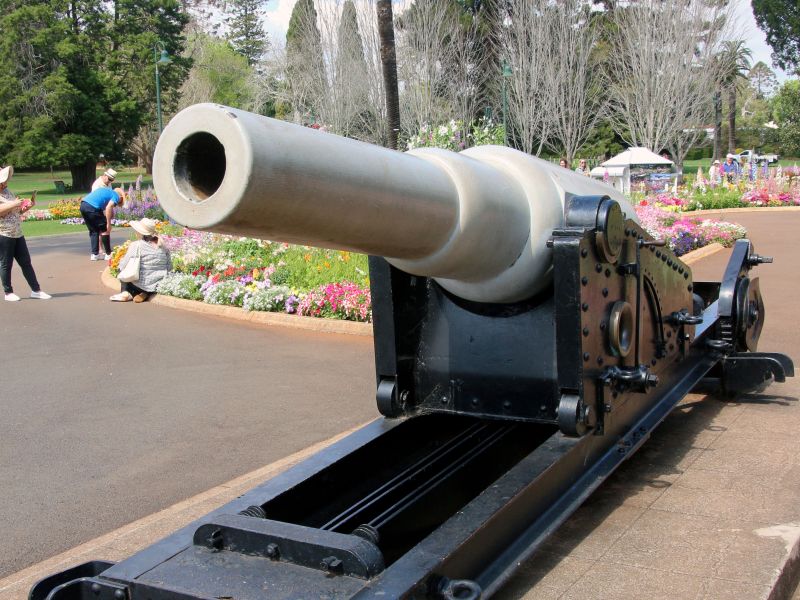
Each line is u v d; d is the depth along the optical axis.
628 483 3.77
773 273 11.30
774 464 3.95
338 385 6.46
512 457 3.62
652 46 35.78
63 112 46.56
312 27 33.97
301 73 33.47
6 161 47.47
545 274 3.31
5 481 4.59
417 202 2.57
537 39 33.34
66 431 5.49
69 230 24.30
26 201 11.12
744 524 3.28
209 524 2.48
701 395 5.24
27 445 5.22
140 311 10.15
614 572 2.91
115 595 2.32
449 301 3.62
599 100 39.56
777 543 3.09
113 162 52.25
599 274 3.31
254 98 47.53
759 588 2.75
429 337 3.69
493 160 3.28
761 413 4.81
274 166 2.01
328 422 5.50
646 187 28.75
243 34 77.69
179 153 2.03
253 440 5.18
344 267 10.78
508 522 2.73
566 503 3.05
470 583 2.35
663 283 4.04
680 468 3.95
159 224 18.22
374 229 2.47
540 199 3.22
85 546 3.55
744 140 72.06
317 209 2.20
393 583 2.23
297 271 10.67
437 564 2.33
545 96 33.81
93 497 4.32
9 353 8.01
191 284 10.52
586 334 3.23
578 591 2.79
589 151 46.84
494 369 3.55
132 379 6.86
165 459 4.88
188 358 7.59
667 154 47.03
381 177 2.40
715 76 38.34
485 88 36.44
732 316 4.98
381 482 3.41
